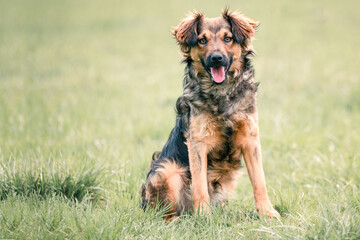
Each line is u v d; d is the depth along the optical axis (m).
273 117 11.58
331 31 27.11
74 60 24.06
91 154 8.52
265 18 30.80
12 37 30.11
